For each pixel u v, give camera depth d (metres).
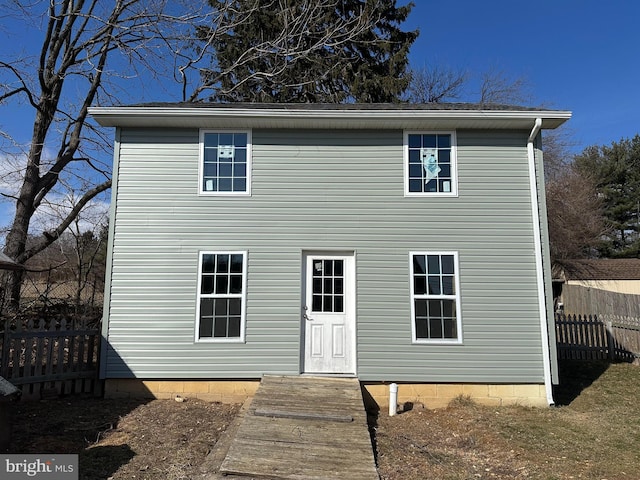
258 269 7.98
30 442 5.38
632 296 11.05
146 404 7.29
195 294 7.86
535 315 7.84
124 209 8.02
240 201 8.14
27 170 12.48
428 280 7.97
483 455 5.55
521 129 8.35
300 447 5.07
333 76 18.47
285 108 8.23
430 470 5.01
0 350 7.11
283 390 6.89
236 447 5.02
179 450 5.30
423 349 7.77
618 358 11.41
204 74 17.30
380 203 8.16
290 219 8.11
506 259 8.00
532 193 8.11
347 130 8.37
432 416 7.18
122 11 14.08
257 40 17.73
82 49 13.78
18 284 11.43
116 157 8.15
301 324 7.93
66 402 7.27
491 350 7.77
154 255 7.94
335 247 8.05
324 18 17.67
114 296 7.79
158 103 8.84
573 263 23.89
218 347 7.76
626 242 35.47
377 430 6.45
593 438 6.20
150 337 7.74
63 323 7.71
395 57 18.97
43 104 13.13
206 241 8.02
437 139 8.38
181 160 8.22
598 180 34.91
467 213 8.12
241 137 8.35
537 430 6.48
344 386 7.16
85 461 4.91
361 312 7.88
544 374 7.70
